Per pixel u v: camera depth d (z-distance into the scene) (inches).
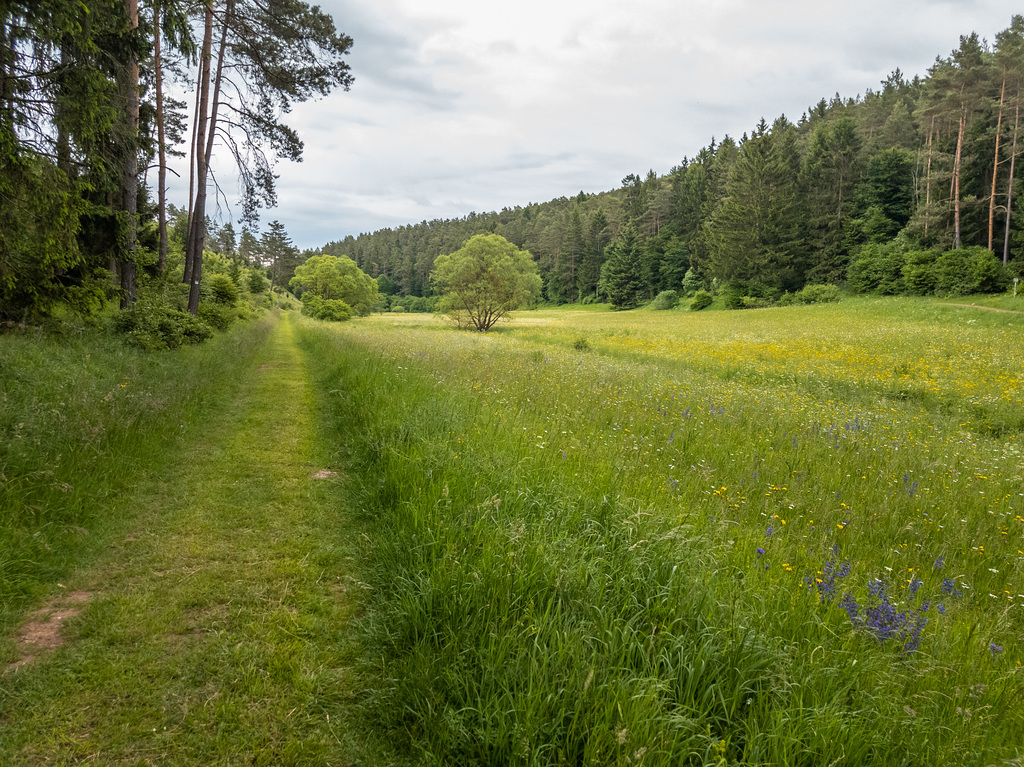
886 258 2178.9
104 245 434.3
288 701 98.3
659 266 3732.8
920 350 829.8
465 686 94.6
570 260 4549.7
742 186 2775.6
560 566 123.1
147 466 212.2
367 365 433.7
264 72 666.2
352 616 125.3
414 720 94.6
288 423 308.0
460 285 1930.4
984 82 1927.9
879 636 110.2
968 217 2121.1
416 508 159.8
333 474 223.3
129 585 133.7
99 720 91.7
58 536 148.0
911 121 2915.8
